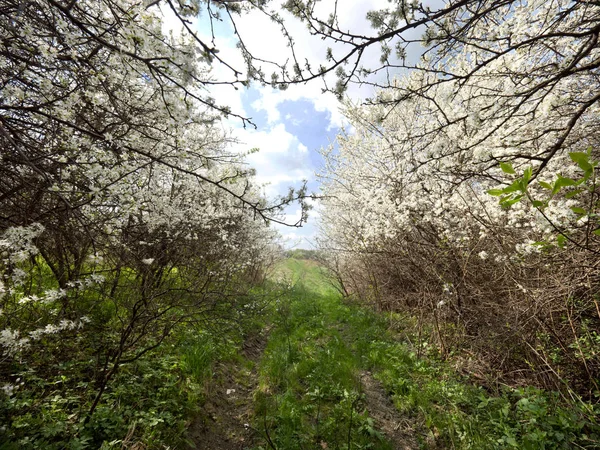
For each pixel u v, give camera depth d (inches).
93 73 99.3
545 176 136.9
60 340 135.7
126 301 170.9
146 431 105.0
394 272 276.8
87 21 86.2
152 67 71.0
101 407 109.3
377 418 137.3
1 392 95.3
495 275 173.2
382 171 264.2
